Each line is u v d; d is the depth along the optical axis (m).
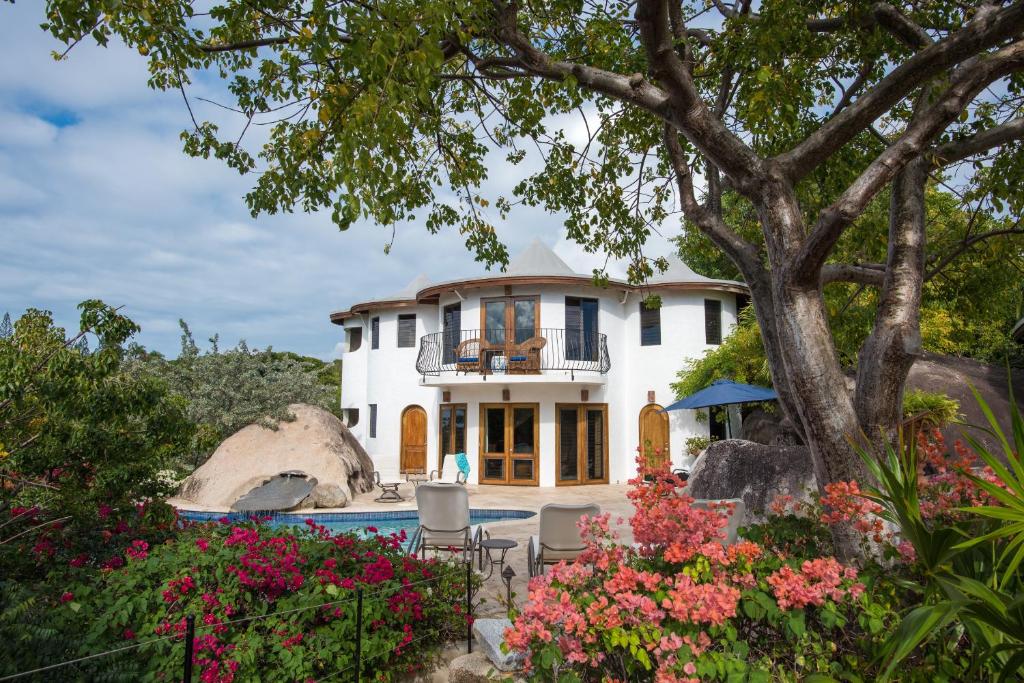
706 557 2.88
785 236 4.18
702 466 8.88
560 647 2.67
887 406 3.95
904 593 2.98
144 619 3.83
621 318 20.44
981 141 4.57
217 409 17.62
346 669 3.91
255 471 14.66
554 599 2.80
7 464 4.94
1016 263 6.68
